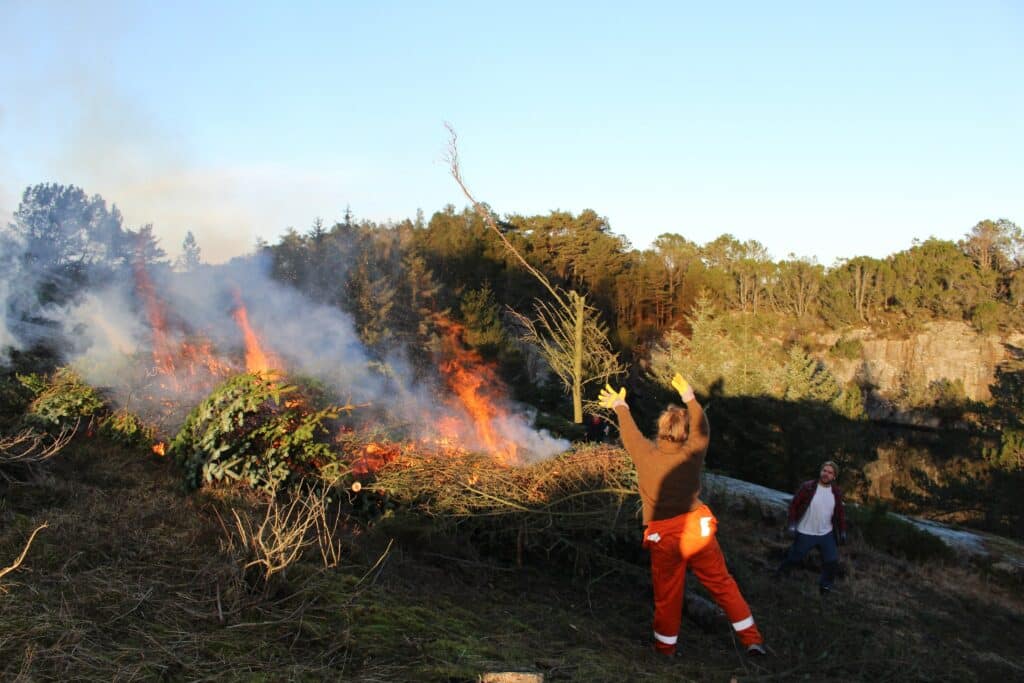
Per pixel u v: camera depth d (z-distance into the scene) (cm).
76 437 657
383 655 384
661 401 2603
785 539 1096
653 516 522
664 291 5866
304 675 345
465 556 619
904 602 895
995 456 2839
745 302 6881
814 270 7406
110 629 356
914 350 6425
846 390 3064
